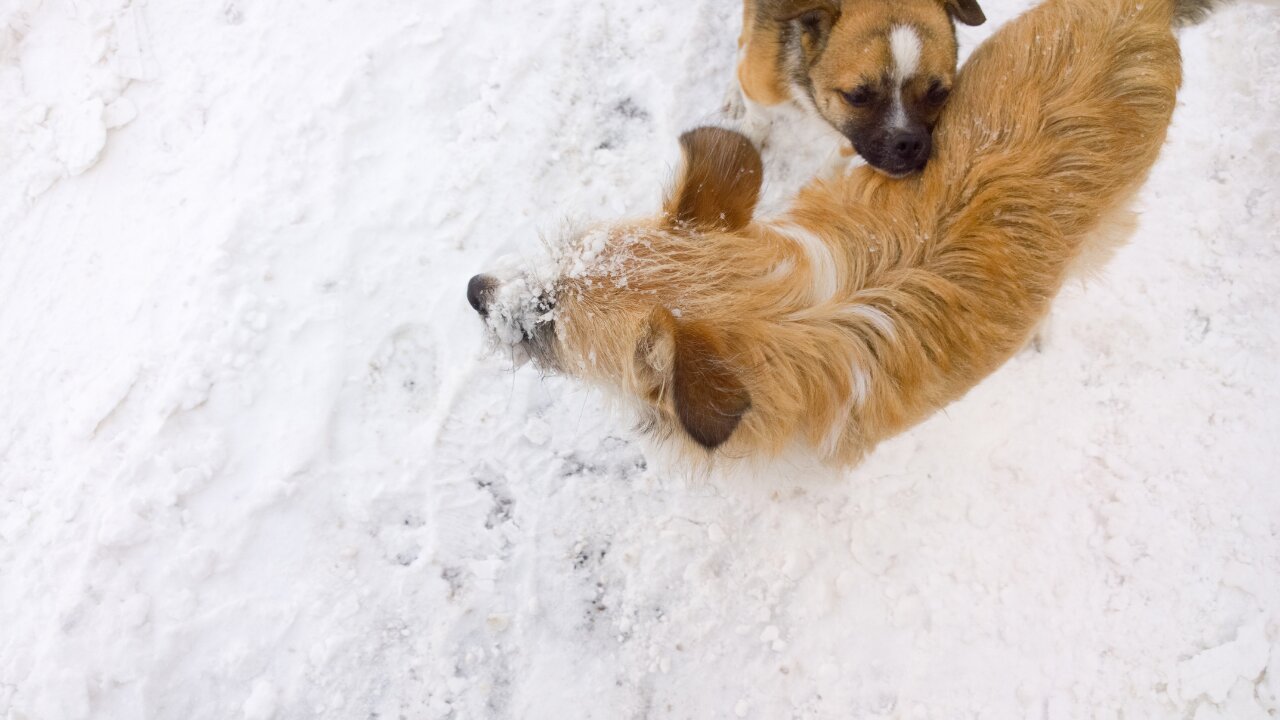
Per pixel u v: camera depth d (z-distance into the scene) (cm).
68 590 89
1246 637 92
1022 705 92
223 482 92
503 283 74
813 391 71
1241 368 100
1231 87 106
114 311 96
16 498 92
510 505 94
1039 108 74
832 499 95
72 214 99
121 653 88
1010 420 98
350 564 92
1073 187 74
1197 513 96
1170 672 93
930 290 72
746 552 94
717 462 76
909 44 83
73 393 94
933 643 93
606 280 70
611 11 105
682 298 69
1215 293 102
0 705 86
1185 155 105
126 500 90
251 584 91
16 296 97
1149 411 99
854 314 71
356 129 100
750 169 74
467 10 104
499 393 96
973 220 73
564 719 90
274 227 97
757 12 92
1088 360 100
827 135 100
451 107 102
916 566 94
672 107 103
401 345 97
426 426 95
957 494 96
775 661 92
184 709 88
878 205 76
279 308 96
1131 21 76
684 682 91
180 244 97
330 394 94
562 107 103
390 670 90
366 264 97
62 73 101
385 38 102
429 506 93
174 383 92
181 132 101
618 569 93
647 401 71
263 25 103
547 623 92
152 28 103
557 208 100
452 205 99
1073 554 95
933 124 83
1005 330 74
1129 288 101
